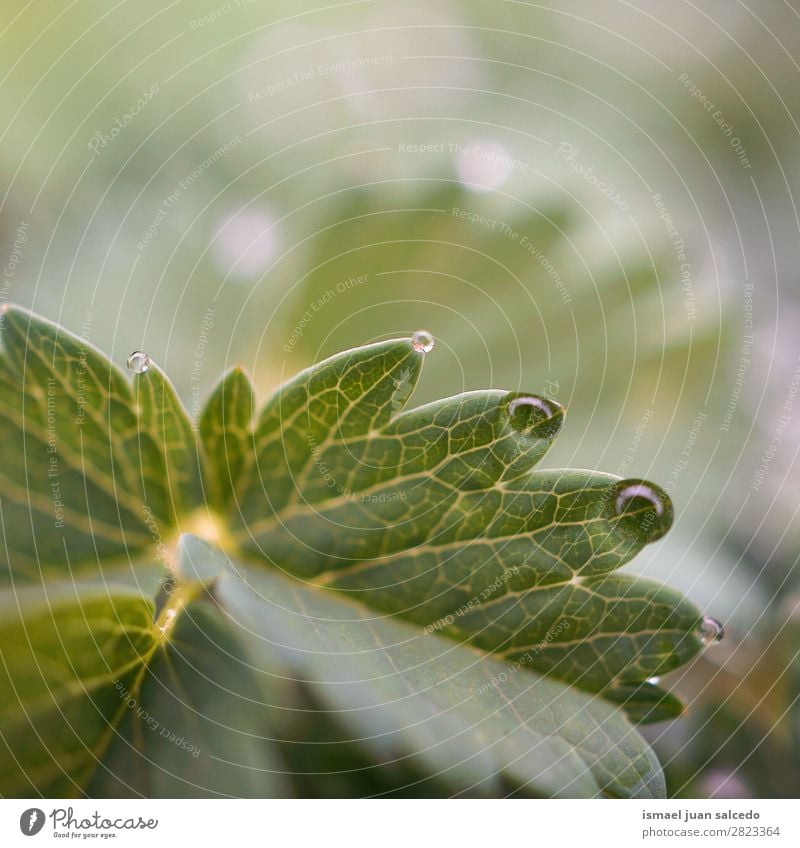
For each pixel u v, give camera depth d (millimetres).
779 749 109
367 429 105
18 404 102
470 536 104
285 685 101
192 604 102
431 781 102
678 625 103
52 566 102
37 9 123
